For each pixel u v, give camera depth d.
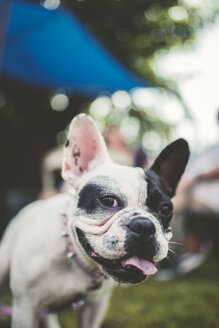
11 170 2.59
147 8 2.68
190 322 1.01
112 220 0.56
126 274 0.55
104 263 0.57
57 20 1.56
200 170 1.40
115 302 1.12
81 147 0.67
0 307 0.79
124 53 2.81
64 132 2.77
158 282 1.44
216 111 1.29
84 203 0.60
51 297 0.67
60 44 1.66
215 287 1.40
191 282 1.47
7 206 1.68
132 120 3.19
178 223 1.50
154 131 3.17
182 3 2.82
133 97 2.94
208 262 1.86
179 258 1.54
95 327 0.76
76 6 2.54
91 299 0.71
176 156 0.69
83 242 0.60
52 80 1.88
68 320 0.98
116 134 1.54
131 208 0.57
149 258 0.55
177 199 1.45
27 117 2.57
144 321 0.99
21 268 0.67
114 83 1.86
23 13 1.54
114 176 0.60
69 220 0.63
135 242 0.53
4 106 2.56
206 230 1.61
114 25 2.68
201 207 1.49
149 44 2.86
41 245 0.66
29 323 0.67
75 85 1.89
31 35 1.62
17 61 1.77
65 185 1.17
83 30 1.66
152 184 0.61
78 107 2.66
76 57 1.71
